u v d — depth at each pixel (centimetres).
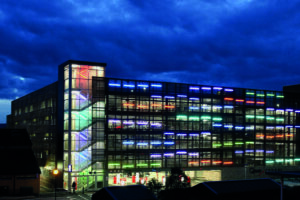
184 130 9462
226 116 10062
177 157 9294
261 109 10619
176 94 9469
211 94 9919
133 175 8775
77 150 8344
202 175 10425
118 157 8662
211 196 4653
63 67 8825
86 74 8612
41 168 10481
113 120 8706
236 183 4981
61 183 8656
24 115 12556
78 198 7212
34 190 7781
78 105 8462
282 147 10862
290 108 11119
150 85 9188
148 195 4228
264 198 4906
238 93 10312
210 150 9738
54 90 9500
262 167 10419
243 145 10212
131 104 8931
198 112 9688
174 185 5569
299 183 8406
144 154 8938
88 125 8506
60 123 8900
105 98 8694
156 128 9144
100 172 8450
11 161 8100
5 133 9181
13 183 7631
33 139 11388
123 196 4103
